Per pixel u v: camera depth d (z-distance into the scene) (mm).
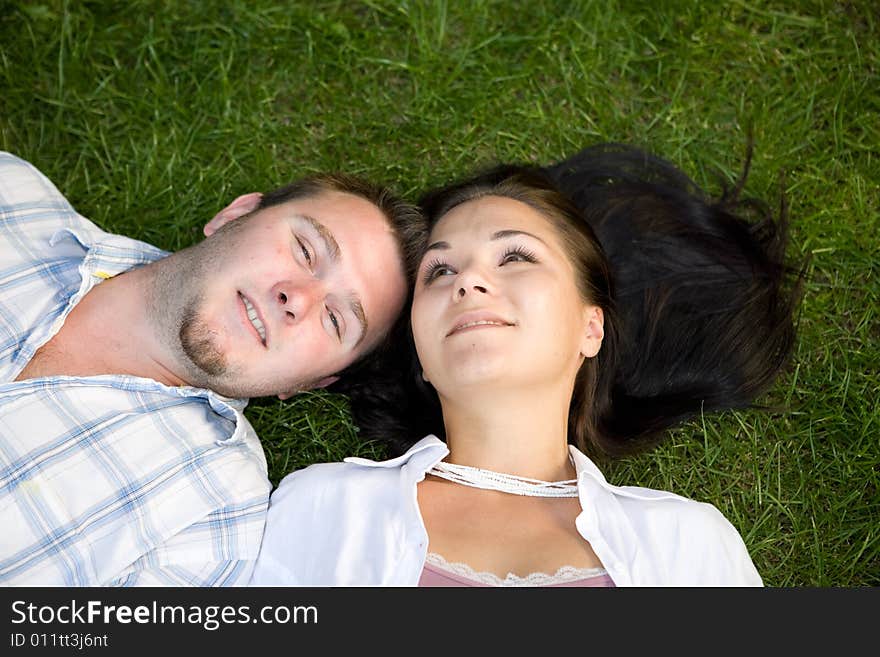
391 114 2375
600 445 2051
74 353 1842
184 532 1710
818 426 2143
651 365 2156
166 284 1855
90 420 1739
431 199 2096
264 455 1983
